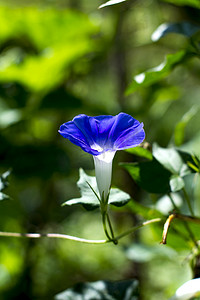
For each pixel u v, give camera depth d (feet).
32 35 4.06
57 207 4.06
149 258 2.69
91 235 4.60
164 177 2.15
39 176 3.22
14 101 3.85
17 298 3.47
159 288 4.03
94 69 4.48
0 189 2.15
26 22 3.90
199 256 2.26
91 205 2.02
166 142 3.78
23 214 3.72
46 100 3.65
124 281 2.40
